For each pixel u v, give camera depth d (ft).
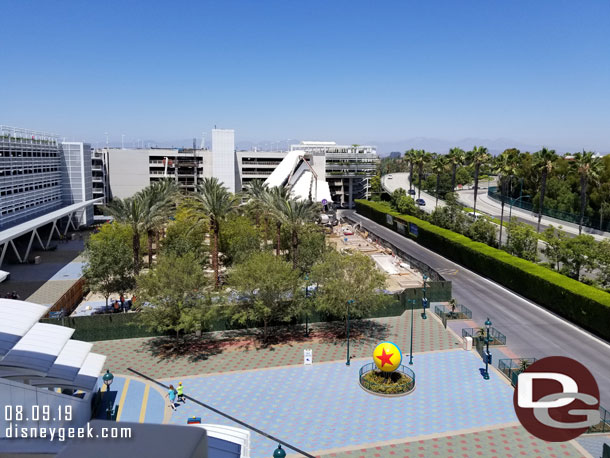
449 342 150.00
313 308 167.22
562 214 362.94
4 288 203.51
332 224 385.50
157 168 486.79
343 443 95.96
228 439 70.49
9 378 86.48
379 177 651.25
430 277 221.25
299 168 458.91
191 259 152.05
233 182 491.72
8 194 248.93
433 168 419.54
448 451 92.99
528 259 218.38
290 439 97.30
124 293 184.96
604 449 85.61
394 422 103.65
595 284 175.52
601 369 128.06
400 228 354.33
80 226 347.15
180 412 107.96
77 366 95.86
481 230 264.72
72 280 216.74
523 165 431.84
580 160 287.69
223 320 160.97
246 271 147.02
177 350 144.66
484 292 203.00
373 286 143.74
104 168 474.49
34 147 289.33
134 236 182.50
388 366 116.78
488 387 119.34
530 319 169.58
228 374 127.65
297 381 123.44
